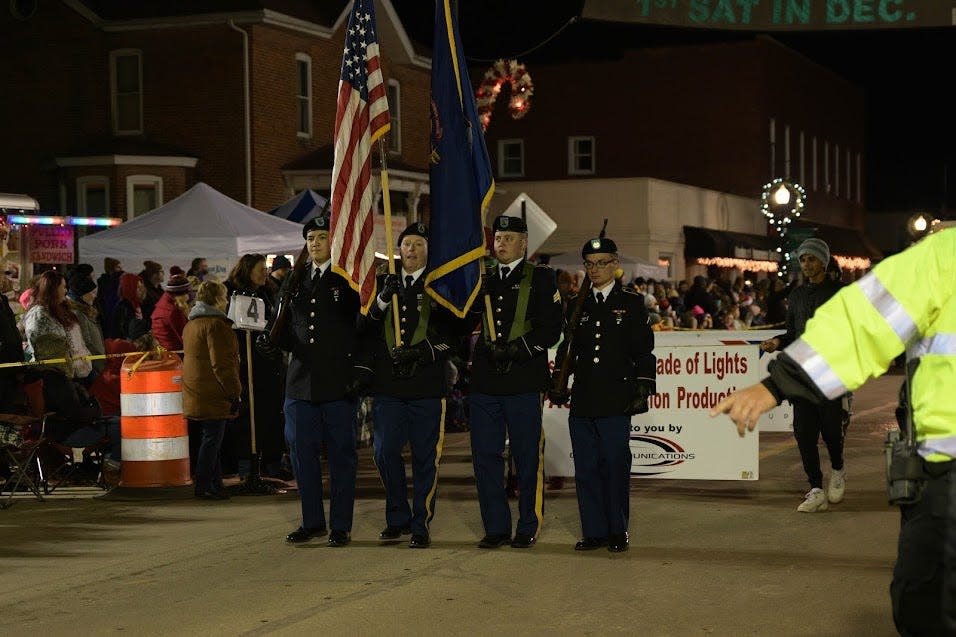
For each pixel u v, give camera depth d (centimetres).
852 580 821
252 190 3061
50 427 1254
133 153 3011
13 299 1650
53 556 934
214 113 3080
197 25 3070
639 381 917
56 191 3191
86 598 797
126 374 1206
